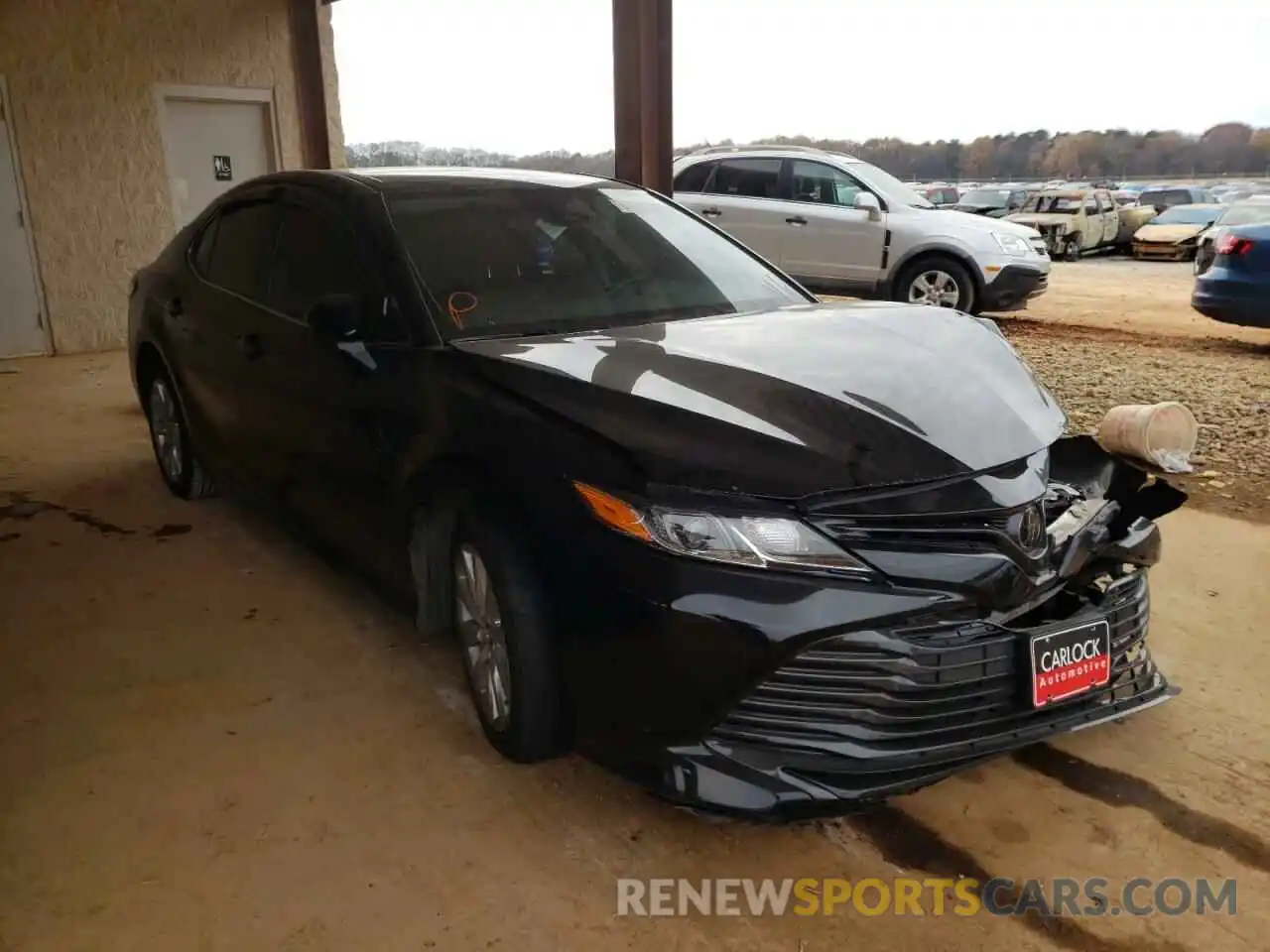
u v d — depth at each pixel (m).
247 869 2.27
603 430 2.29
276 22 9.62
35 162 8.49
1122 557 2.54
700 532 2.10
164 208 9.27
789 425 2.28
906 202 9.88
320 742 2.77
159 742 2.77
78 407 6.82
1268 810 2.47
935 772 2.19
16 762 2.68
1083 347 8.97
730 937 2.08
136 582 3.85
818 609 2.06
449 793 2.54
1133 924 2.11
